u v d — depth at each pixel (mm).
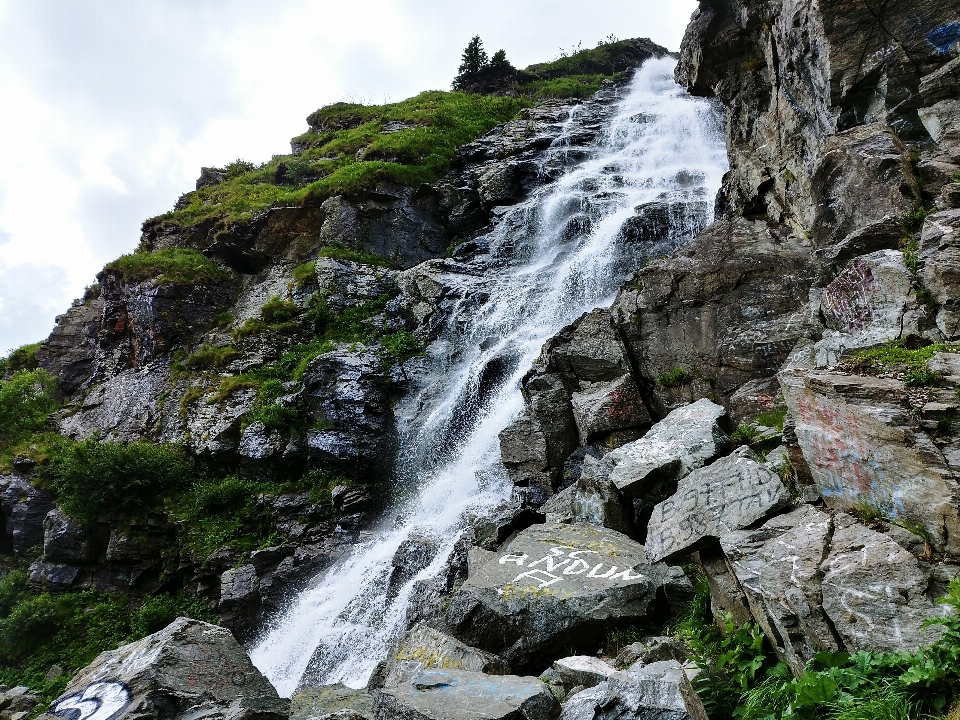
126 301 26297
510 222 25031
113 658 6309
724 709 4309
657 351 10445
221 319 25438
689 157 25781
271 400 20344
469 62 47656
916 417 4684
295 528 17062
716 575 5809
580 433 11227
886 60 9414
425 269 23000
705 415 8523
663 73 40312
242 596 15531
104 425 23062
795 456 5867
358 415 18266
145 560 18047
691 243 11328
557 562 7637
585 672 5777
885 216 7984
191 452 19891
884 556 4180
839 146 9008
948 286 6078
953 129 8602
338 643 12445
